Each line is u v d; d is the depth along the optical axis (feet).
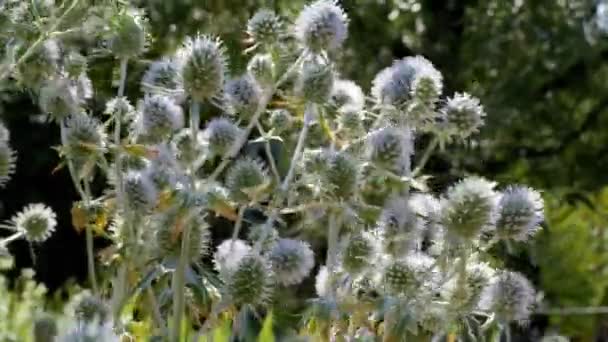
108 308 2.35
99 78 3.19
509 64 8.04
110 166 2.60
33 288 4.68
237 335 2.45
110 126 2.88
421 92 2.42
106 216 2.42
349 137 2.49
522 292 2.33
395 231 2.37
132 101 3.56
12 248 8.13
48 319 2.32
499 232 2.31
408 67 2.49
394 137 2.38
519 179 8.10
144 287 2.31
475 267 2.34
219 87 2.33
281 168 2.85
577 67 8.45
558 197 8.05
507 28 8.07
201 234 2.36
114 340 1.84
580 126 8.55
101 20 2.51
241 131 2.48
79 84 2.56
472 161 7.12
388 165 2.37
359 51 7.62
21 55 2.54
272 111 2.54
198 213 2.37
